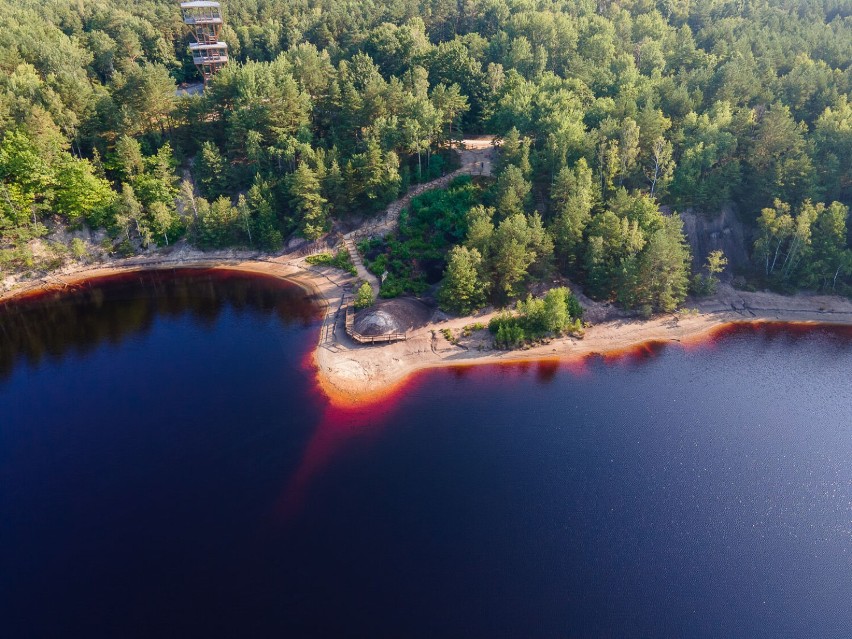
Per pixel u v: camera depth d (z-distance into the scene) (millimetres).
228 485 60969
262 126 115625
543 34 148500
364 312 91562
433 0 173500
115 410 72812
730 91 115500
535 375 81250
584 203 93688
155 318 96062
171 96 122250
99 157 114188
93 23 159375
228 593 49562
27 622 47312
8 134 103250
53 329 92875
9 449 66125
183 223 114438
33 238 106188
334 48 157000
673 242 89875
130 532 55312
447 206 109188
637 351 86750
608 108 112938
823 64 127562
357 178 111875
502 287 92312
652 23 162375
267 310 97750
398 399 75938
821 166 100562
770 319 94312
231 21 175875
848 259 93625
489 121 125562
